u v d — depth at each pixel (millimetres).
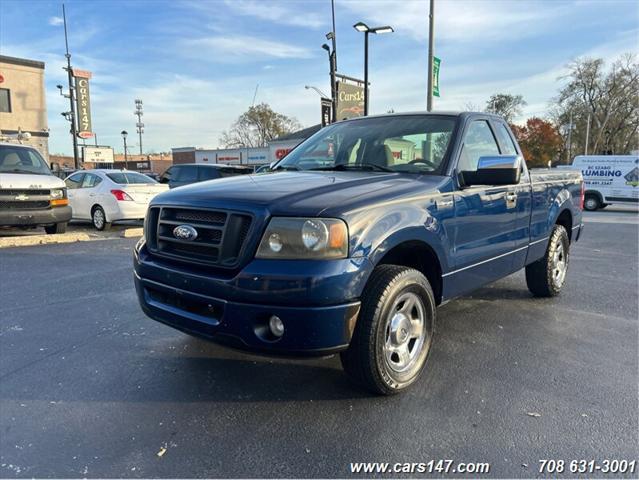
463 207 3551
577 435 2688
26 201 8945
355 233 2688
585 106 61312
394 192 3066
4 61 30359
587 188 22281
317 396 3105
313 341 2600
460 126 3887
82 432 2688
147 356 3738
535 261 5055
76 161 27938
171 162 79812
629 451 2549
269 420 2818
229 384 3271
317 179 3299
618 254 8734
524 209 4500
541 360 3719
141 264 3217
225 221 2775
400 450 2537
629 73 58000
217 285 2717
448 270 3461
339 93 21453
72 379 3338
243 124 71688
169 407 2967
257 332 2666
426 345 3287
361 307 2834
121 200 11211
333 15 17750
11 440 2600
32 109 31812
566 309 5070
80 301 5176
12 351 3818
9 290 5602
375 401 3043
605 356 3811
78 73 32844
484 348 3959
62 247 8664
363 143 4090
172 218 3104
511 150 4582
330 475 2338
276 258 2621
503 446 2580
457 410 2941
